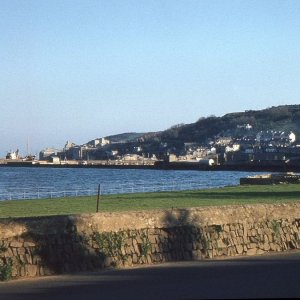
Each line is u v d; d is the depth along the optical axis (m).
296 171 192.88
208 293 14.33
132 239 18.50
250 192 61.28
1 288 14.95
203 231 20.14
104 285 15.33
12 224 16.27
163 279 16.19
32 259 16.53
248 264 18.72
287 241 22.42
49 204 46.28
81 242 17.48
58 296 14.03
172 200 49.00
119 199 52.38
